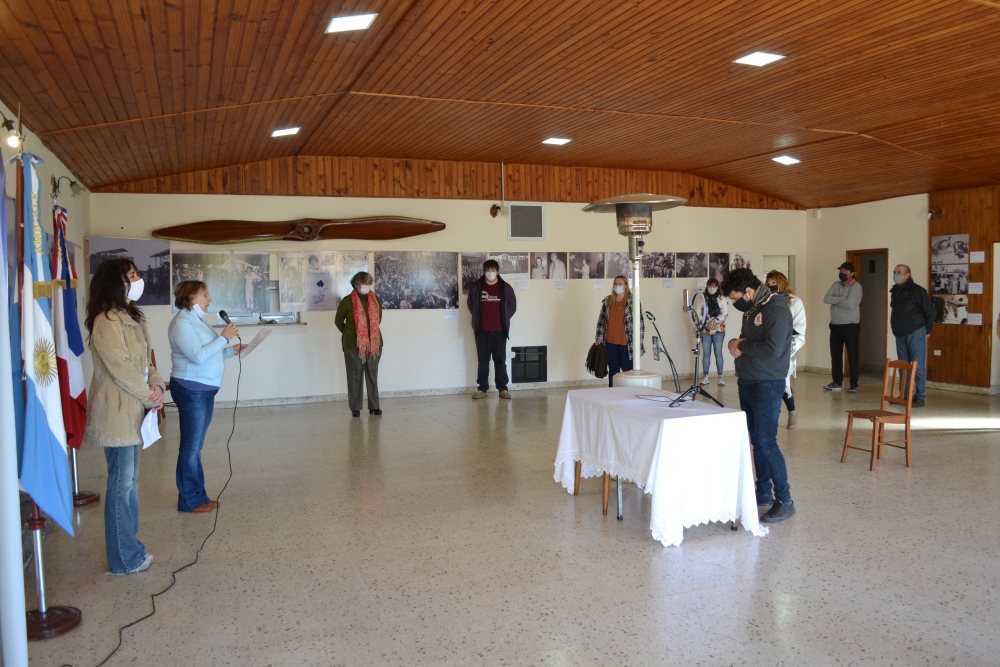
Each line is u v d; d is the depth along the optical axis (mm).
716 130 7359
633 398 4445
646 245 10148
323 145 7918
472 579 3508
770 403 4277
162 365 8055
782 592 3322
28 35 3375
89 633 2986
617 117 6812
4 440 2170
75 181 6238
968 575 3486
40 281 2828
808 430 6793
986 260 8789
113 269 3434
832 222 10758
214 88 4859
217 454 6117
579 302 9867
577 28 4430
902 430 6762
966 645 2824
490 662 2736
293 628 3023
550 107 6406
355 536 4125
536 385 9758
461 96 5973
